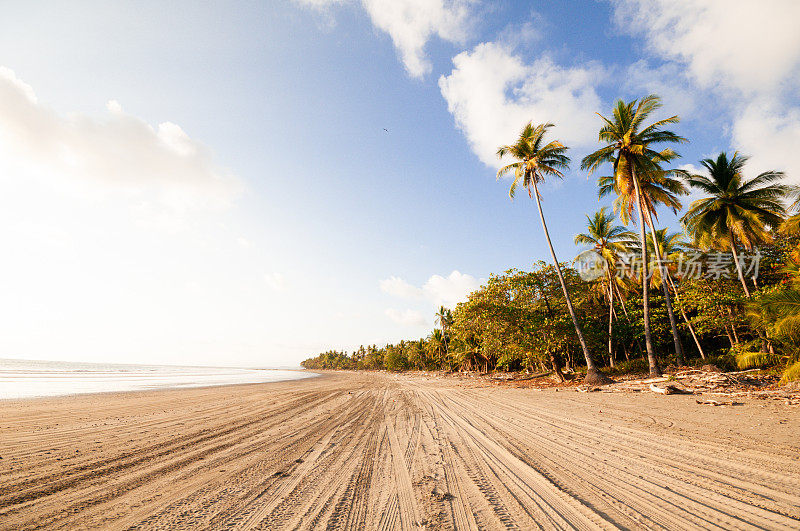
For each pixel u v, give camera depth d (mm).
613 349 29250
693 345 28391
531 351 20766
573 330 20078
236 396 19281
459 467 5176
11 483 4941
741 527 3047
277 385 30562
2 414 12484
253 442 7559
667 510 3447
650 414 8891
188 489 4617
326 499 4121
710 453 5281
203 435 8422
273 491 4465
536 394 15602
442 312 64125
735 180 20984
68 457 6406
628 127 19875
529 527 3199
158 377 48562
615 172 20453
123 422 10539
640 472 4598
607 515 3389
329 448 6828
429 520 3436
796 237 18797
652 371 17469
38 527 3516
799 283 11656
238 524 3504
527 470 4875
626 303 28453
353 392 21078
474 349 34656
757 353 14297
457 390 20078
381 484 4594
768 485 3967
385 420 10125
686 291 22281
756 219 19672
